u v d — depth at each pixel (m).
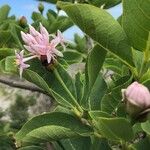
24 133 0.33
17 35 0.48
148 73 0.33
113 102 0.35
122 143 0.33
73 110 0.36
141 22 0.30
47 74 0.38
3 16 0.61
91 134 0.34
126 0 0.30
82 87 0.38
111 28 0.31
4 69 0.38
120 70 0.44
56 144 0.39
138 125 0.35
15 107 1.03
